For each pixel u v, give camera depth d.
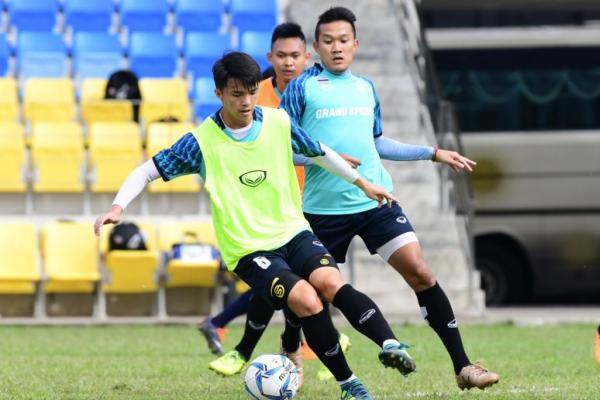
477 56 76.88
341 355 25.19
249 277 25.58
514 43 77.00
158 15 76.25
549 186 76.94
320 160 26.45
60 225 60.41
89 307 61.56
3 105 66.44
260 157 25.91
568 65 77.25
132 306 61.75
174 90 70.81
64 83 69.44
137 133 65.12
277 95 35.47
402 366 24.66
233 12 76.25
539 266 77.06
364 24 73.88
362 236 28.80
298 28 34.97
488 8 76.94
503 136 76.81
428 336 50.78
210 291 62.31
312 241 25.75
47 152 63.62
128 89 67.81
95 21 75.44
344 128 28.81
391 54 72.81
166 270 60.44
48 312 61.16
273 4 77.38
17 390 30.67
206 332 39.69
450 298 63.78
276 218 25.91
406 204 66.38
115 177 63.56
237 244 25.64
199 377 34.09
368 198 28.52
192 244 59.00
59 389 30.91
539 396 28.61
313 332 24.80
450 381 32.84
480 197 76.75
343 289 25.25
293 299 24.66
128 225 59.09
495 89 76.81
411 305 63.88
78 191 63.59
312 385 32.06
